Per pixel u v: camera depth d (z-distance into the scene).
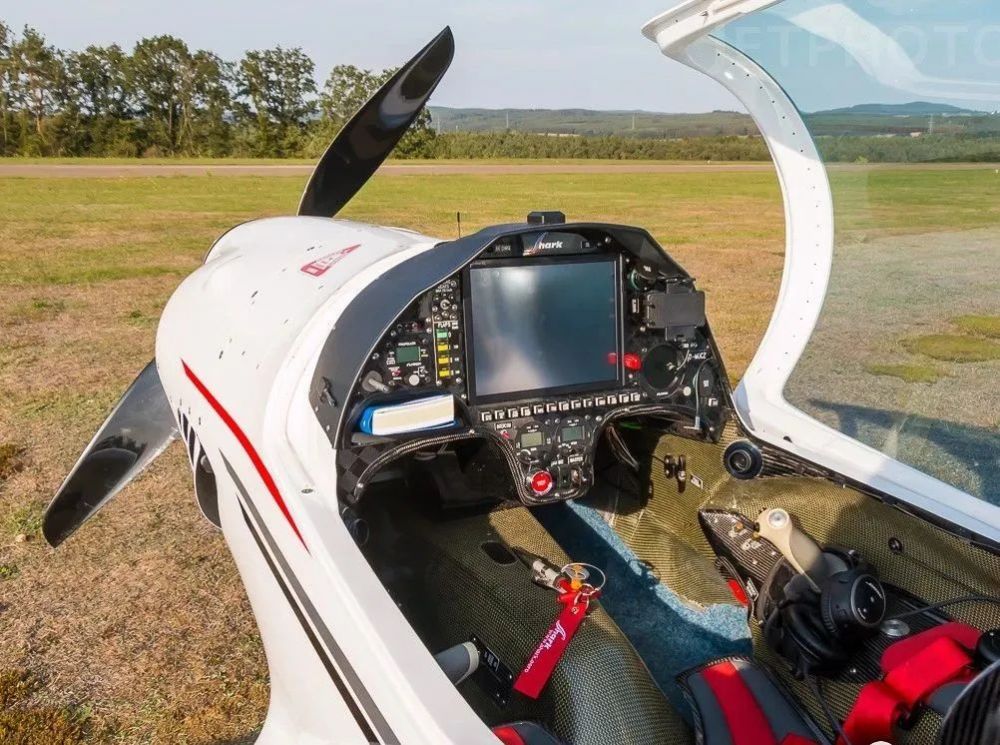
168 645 3.12
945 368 5.38
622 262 2.38
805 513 2.38
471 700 2.16
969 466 4.11
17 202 19.86
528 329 2.31
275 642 2.24
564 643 2.00
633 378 2.46
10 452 4.75
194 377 2.72
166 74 49.62
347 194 4.23
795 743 1.89
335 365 2.10
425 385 2.20
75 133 48.72
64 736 2.64
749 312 8.27
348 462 2.07
